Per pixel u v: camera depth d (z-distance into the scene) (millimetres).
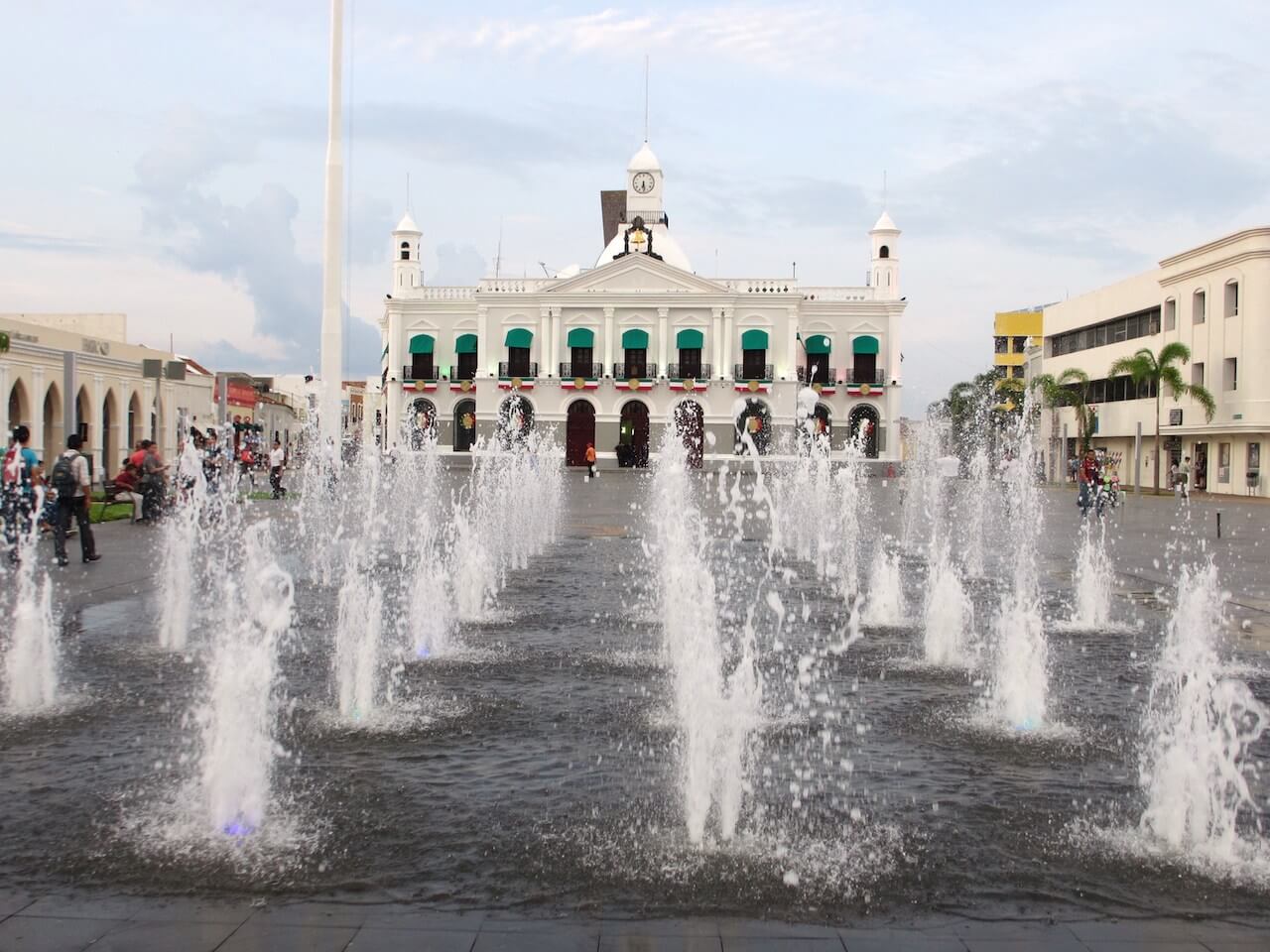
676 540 11039
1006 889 4500
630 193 72250
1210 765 5742
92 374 39188
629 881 4520
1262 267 39625
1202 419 43156
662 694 7742
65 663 8633
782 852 4844
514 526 21344
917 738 6691
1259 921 4230
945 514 29641
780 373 62312
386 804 5379
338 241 27391
